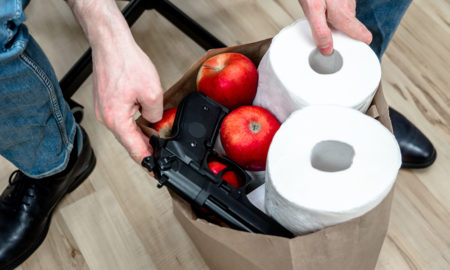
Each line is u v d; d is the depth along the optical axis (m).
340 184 0.47
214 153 0.57
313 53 0.56
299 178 0.48
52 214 0.93
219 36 1.12
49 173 0.84
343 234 0.47
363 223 0.48
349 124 0.50
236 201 0.52
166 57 1.09
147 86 0.54
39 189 0.86
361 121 0.50
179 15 0.98
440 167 0.95
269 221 0.52
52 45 1.11
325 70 0.55
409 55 1.08
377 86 0.54
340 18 0.55
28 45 0.62
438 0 1.16
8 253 0.85
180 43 1.11
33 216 0.86
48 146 0.78
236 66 0.60
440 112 1.01
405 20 1.13
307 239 0.46
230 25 1.14
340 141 0.49
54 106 0.73
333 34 0.58
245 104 0.64
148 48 1.10
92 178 0.96
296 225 0.50
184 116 0.57
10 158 0.77
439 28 1.12
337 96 0.53
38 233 0.88
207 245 0.69
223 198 0.52
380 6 0.75
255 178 0.64
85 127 1.01
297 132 0.50
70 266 0.88
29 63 0.61
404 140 0.93
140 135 0.57
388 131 0.49
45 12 1.15
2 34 0.55
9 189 0.89
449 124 1.00
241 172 0.57
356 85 0.54
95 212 0.93
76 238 0.90
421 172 0.95
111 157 0.98
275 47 0.56
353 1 0.58
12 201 0.87
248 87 0.61
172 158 0.53
